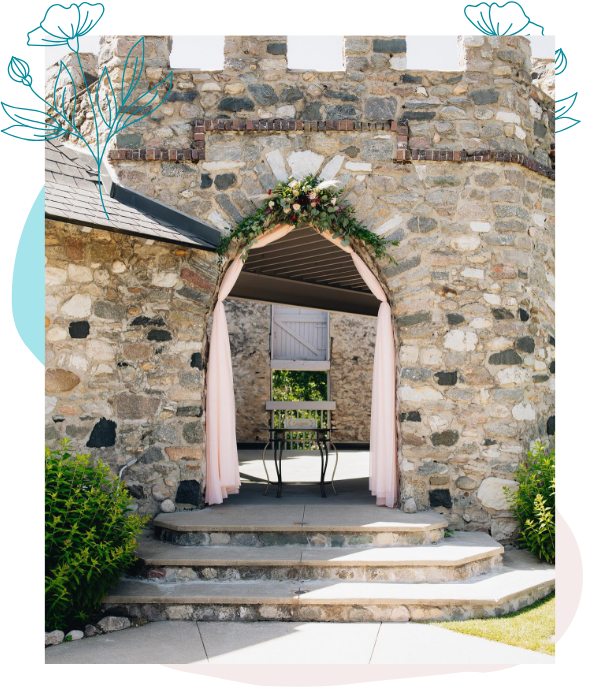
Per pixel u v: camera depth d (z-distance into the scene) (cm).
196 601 462
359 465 1014
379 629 445
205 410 633
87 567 444
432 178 634
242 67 637
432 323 625
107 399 600
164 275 617
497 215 637
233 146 632
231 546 541
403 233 629
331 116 632
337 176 629
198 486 609
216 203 630
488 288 631
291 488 757
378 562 500
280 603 461
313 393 1472
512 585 499
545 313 694
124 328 608
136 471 604
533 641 421
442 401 620
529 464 626
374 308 1200
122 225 523
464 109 639
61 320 586
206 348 636
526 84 667
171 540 552
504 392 625
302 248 815
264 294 1041
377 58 637
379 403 638
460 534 595
